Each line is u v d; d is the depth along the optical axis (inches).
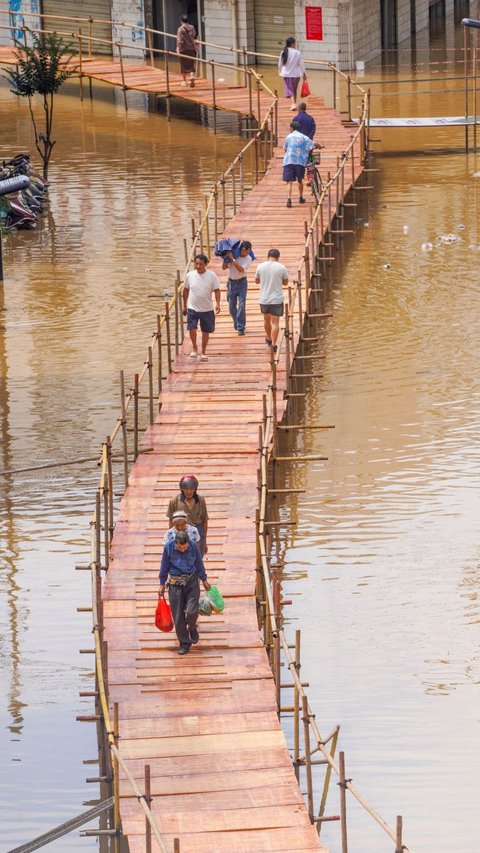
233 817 1407.5
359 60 5457.7
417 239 3548.2
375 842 1477.6
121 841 1438.2
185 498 1759.4
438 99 4901.6
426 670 1782.7
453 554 2057.1
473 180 4047.7
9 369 2792.8
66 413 2581.2
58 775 1603.1
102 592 1845.5
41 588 2011.6
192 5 5738.2
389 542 2097.7
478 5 6668.3
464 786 1552.7
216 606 1712.6
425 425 2470.5
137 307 3132.4
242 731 1552.7
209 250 3368.6
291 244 3280.0
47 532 2170.3
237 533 2001.7
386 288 3198.8
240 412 2405.3
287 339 2477.9
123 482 2325.3
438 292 3157.0
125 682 1644.9
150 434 2332.7
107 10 5772.6
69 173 4279.0
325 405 2568.9
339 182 3732.8
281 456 2373.3
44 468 2377.0
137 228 3715.6
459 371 2696.9
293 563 2047.2
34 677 1797.5
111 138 4694.9
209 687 1637.6
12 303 3186.5
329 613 1919.3
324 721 1681.8
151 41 5738.2
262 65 5585.6
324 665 1800.0
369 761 1601.9
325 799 1553.9
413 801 1533.0
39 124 4906.5
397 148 4473.4
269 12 5502.0
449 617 1900.8
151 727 1560.0
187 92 4832.7
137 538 1988.2
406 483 2271.2
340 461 2351.1
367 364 2751.0
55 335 2977.4
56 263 3469.5
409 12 6048.2
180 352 2689.5
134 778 1471.5
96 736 1673.2
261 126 4106.8
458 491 2239.2
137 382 2282.2
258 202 3644.2
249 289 3016.7
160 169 4286.4
